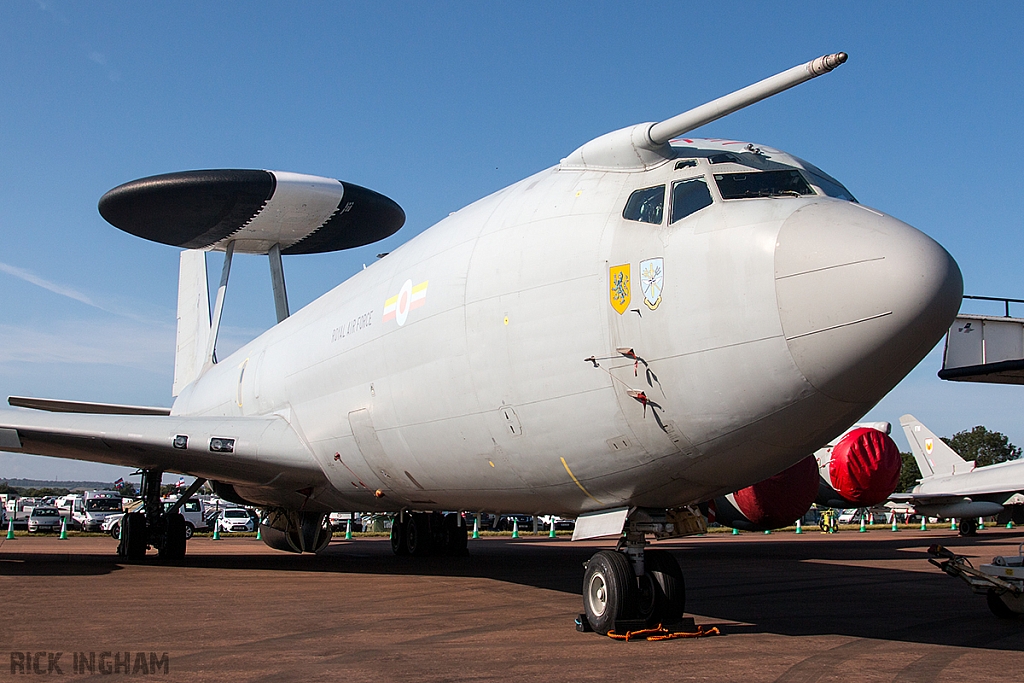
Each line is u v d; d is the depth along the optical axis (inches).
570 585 458.0
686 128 285.3
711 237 262.2
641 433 275.6
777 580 513.7
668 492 294.4
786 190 276.7
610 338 281.0
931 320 229.6
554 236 312.3
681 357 260.5
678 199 281.6
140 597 394.9
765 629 306.5
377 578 497.7
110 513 1375.5
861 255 234.5
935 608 380.2
